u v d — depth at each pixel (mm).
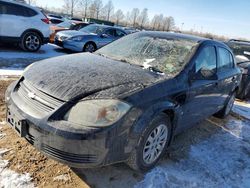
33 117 2529
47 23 9898
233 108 6449
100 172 2973
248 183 3283
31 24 9438
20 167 2836
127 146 2609
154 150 3057
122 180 2902
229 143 4324
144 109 2656
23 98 2797
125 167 3119
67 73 2881
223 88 4582
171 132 3285
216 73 4234
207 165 3498
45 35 9906
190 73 3414
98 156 2457
